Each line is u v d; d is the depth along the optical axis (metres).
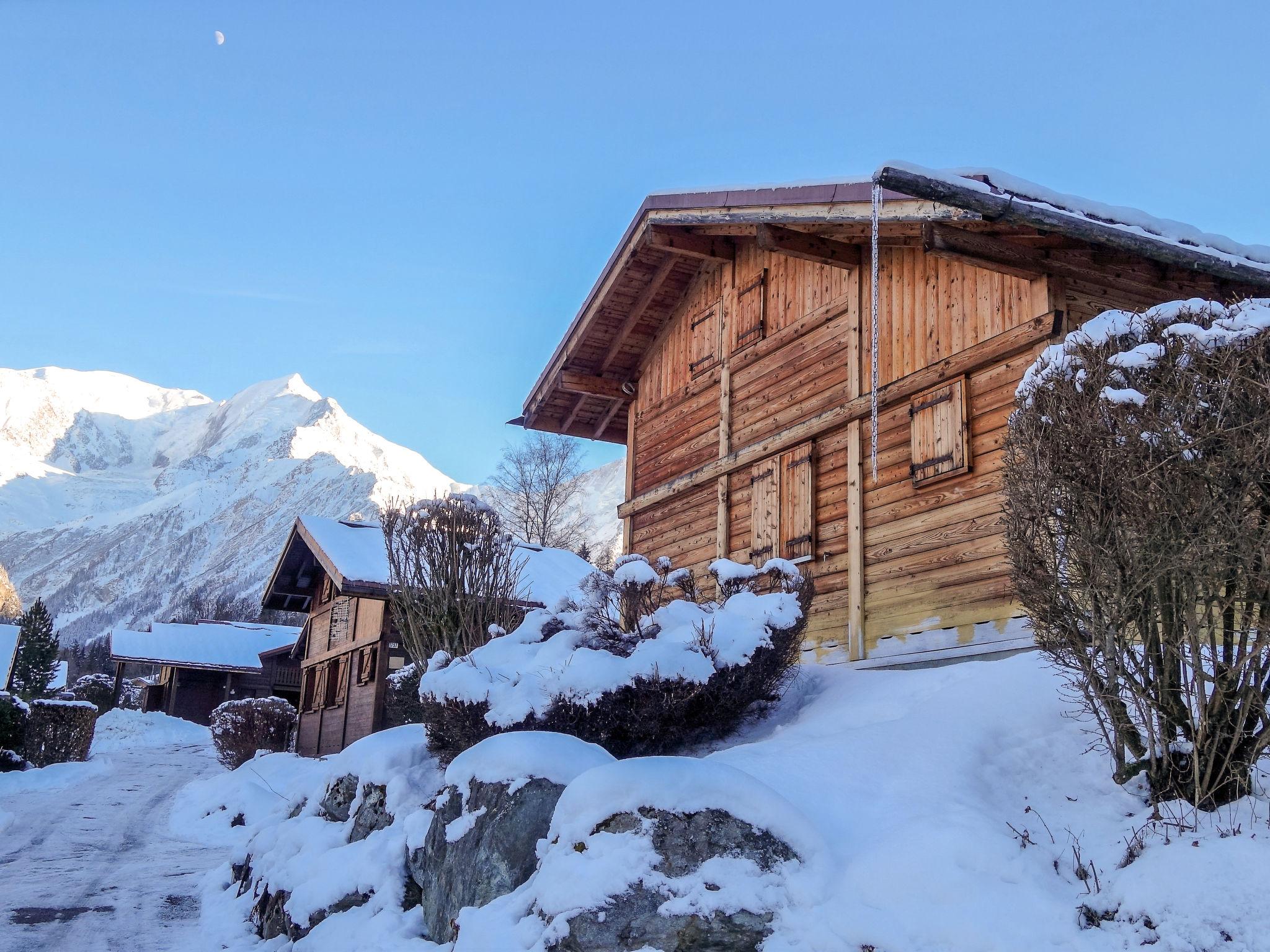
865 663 10.86
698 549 14.52
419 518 12.69
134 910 10.07
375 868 7.50
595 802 5.64
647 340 16.61
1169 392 5.10
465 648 12.03
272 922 8.43
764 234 11.34
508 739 6.84
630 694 7.88
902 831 5.29
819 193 10.24
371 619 23.08
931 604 10.21
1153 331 5.39
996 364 9.86
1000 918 4.55
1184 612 5.00
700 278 15.38
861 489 11.40
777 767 6.32
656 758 5.84
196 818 17.30
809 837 5.34
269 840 10.14
